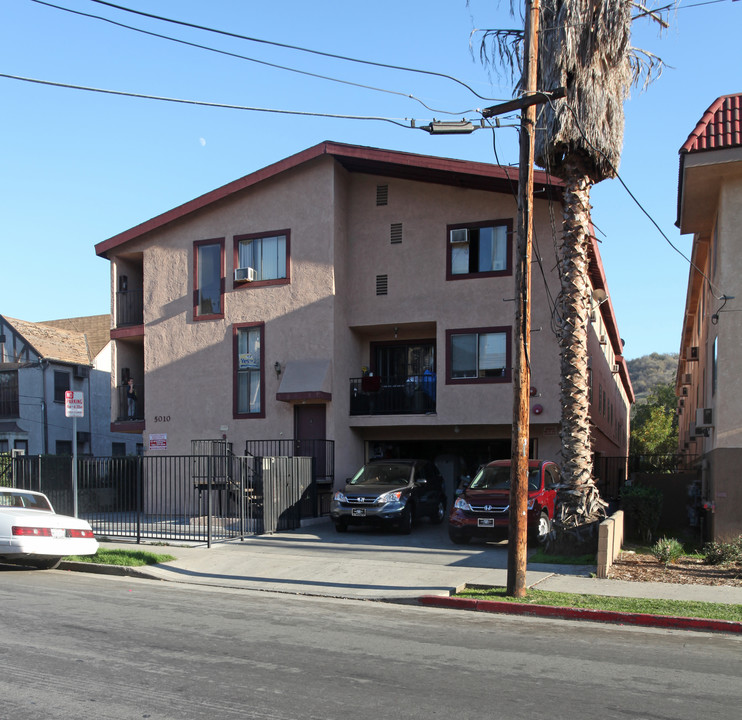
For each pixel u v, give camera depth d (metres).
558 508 13.72
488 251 20.27
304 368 20.70
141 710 5.39
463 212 20.58
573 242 13.86
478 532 14.91
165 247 23.08
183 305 22.66
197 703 5.56
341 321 21.25
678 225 17.80
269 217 21.81
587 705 5.65
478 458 22.48
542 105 13.42
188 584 12.09
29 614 8.80
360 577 12.05
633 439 52.22
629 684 6.27
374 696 5.79
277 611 9.53
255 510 18.03
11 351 33.47
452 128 11.57
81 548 12.71
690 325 27.48
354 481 18.27
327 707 5.50
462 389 19.97
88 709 5.40
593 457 24.06
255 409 21.61
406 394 20.91
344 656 7.06
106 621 8.50
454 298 20.38
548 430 19.53
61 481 17.94
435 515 19.22
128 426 23.33
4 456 18.59
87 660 6.72
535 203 19.59
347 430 21.34
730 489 14.34
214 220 22.52
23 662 6.62
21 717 5.23
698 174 14.66
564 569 12.48
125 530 17.16
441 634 8.24
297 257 21.34
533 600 10.03
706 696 5.94
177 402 22.42
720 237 14.93
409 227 21.16
